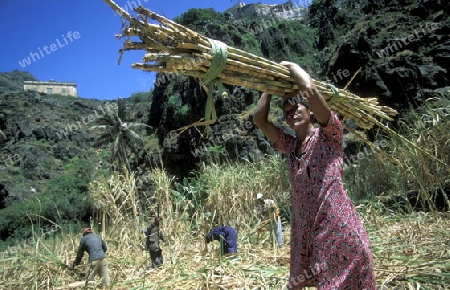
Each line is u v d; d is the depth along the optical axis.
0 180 37.91
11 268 6.12
